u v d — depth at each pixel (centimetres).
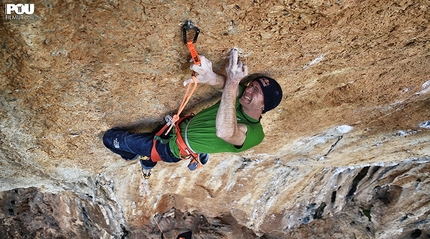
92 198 572
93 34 216
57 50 222
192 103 330
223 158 538
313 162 561
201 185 602
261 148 482
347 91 336
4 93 257
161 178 561
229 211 729
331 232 809
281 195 679
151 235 716
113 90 280
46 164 392
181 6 204
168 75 272
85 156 396
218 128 258
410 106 372
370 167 691
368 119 403
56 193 608
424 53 276
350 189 745
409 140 454
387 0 206
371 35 243
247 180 606
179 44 236
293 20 219
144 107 318
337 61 279
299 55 263
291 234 796
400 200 735
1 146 338
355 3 207
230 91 257
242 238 781
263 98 274
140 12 204
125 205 601
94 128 336
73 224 682
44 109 288
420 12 217
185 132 294
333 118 395
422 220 755
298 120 393
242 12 210
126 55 239
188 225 761
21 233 732
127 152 350
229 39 235
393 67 296
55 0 188
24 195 670
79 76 253
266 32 230
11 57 222
